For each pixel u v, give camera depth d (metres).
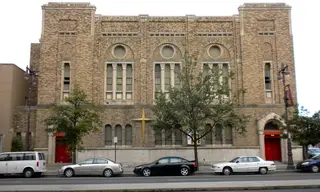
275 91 35.91
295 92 35.88
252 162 26.53
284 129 32.66
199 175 25.88
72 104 31.16
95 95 35.25
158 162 26.28
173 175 26.06
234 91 35.69
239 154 34.62
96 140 34.47
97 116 30.81
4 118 35.03
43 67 35.47
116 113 35.06
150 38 36.47
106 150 34.34
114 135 34.78
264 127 35.50
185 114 29.36
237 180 20.08
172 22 36.75
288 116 35.06
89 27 36.06
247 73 35.91
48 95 35.06
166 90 35.84
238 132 33.97
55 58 35.62
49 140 34.09
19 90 37.75
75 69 35.47
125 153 34.41
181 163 26.17
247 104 35.28
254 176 23.52
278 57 36.31
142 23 36.53
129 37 36.38
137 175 26.36
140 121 34.97
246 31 36.62
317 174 24.97
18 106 36.31
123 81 35.78
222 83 31.95
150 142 34.72
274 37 36.75
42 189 15.87
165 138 34.97
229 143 35.38
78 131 28.84
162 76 35.94
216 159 34.59
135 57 36.12
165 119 29.78
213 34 36.62
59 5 36.28
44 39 35.84
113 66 35.97
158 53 36.34
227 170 26.33
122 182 19.81
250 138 34.91
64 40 36.00
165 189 15.78
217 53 36.72
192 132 30.83
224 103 30.94
